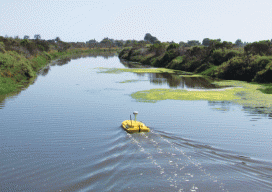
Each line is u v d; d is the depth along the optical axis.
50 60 91.19
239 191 9.03
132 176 10.03
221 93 31.62
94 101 27.09
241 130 17.08
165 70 63.41
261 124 18.69
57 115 21.44
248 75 43.38
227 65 48.12
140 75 52.88
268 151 13.08
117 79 46.03
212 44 64.81
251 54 47.44
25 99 28.14
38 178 10.50
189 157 11.74
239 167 10.81
